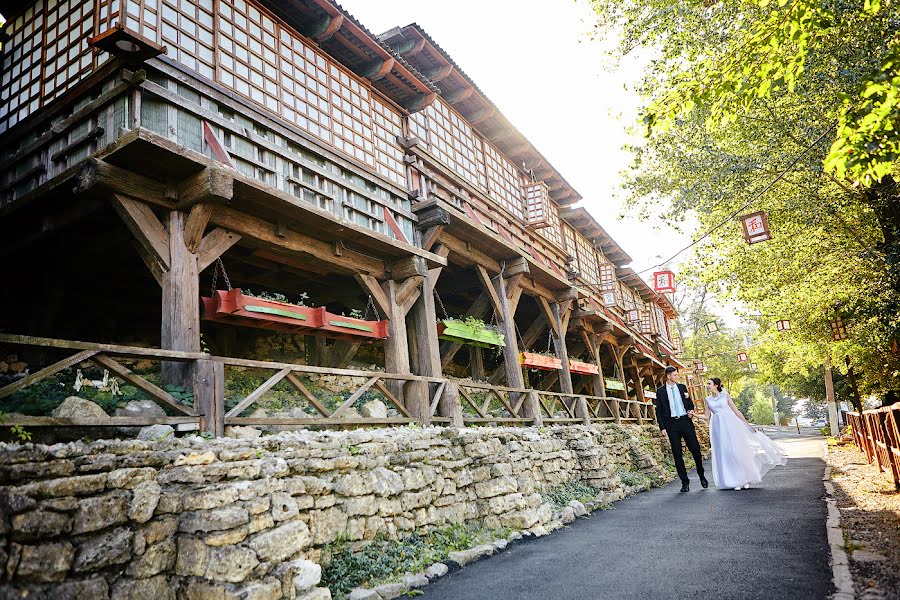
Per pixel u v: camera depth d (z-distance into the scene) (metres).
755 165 11.05
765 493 8.69
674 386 10.34
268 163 7.33
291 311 7.12
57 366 4.46
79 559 3.57
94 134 6.11
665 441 16.31
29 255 8.03
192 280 6.24
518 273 12.04
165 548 4.03
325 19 8.57
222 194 6.05
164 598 3.95
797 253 11.55
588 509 8.53
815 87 9.16
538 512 7.42
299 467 5.04
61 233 7.38
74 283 8.88
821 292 11.23
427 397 8.57
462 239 11.00
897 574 4.18
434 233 9.89
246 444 4.95
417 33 10.31
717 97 6.57
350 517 5.28
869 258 10.60
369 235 8.21
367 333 8.25
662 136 12.04
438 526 6.35
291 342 12.23
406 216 9.73
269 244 7.44
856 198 10.48
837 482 9.19
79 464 3.79
